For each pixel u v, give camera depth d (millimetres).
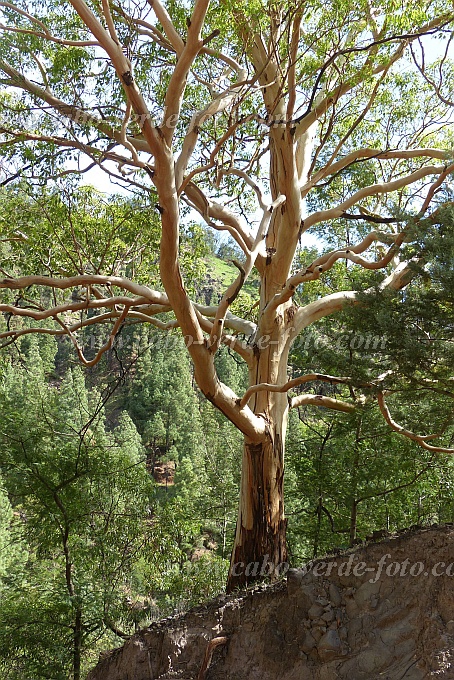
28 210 15492
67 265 17156
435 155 14453
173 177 9695
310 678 8461
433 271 8500
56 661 15820
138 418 58125
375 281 9648
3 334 13844
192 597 16891
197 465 39094
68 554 17609
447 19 13523
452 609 7871
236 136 15023
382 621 8469
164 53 14516
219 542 29344
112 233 16234
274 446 14008
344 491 16641
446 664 7219
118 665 10773
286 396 14625
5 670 15789
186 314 11125
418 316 8828
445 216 8766
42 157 13820
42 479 17500
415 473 16984
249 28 11984
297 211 13469
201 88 15547
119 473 18688
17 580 17750
